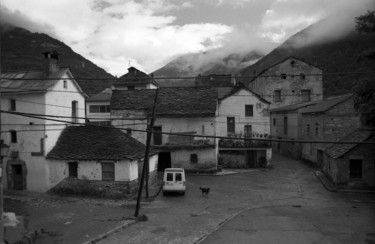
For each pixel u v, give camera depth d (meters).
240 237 16.84
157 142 35.09
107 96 49.91
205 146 34.34
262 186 29.00
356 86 24.67
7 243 13.99
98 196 24.80
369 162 27.12
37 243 15.29
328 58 66.50
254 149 37.56
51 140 26.50
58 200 23.72
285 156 46.75
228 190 27.56
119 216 19.83
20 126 26.23
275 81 53.50
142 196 25.09
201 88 37.44
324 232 17.52
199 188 27.70
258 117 39.03
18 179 26.70
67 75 28.61
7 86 26.55
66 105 28.50
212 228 18.17
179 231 17.62
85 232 16.89
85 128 28.33
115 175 24.81
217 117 37.66
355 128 34.06
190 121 34.81
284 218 20.05
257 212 21.42
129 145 26.73
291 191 27.22
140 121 35.09
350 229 17.97
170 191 25.58
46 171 25.84
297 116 42.56
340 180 27.47
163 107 35.25
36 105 25.95
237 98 39.06
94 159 24.92
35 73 27.92
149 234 17.12
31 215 19.95
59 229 17.34
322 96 53.12
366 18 23.56
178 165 34.91
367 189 27.12
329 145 33.22
